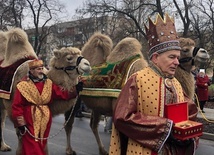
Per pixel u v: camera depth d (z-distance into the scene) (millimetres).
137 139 2789
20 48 6375
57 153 7473
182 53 5797
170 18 2998
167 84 2932
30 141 5086
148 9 28719
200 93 13648
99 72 6340
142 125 2740
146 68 3027
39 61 5348
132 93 2865
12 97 6105
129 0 28188
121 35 28781
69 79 5859
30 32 38688
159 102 2873
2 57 6938
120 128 2855
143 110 2889
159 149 2709
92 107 6656
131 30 29828
